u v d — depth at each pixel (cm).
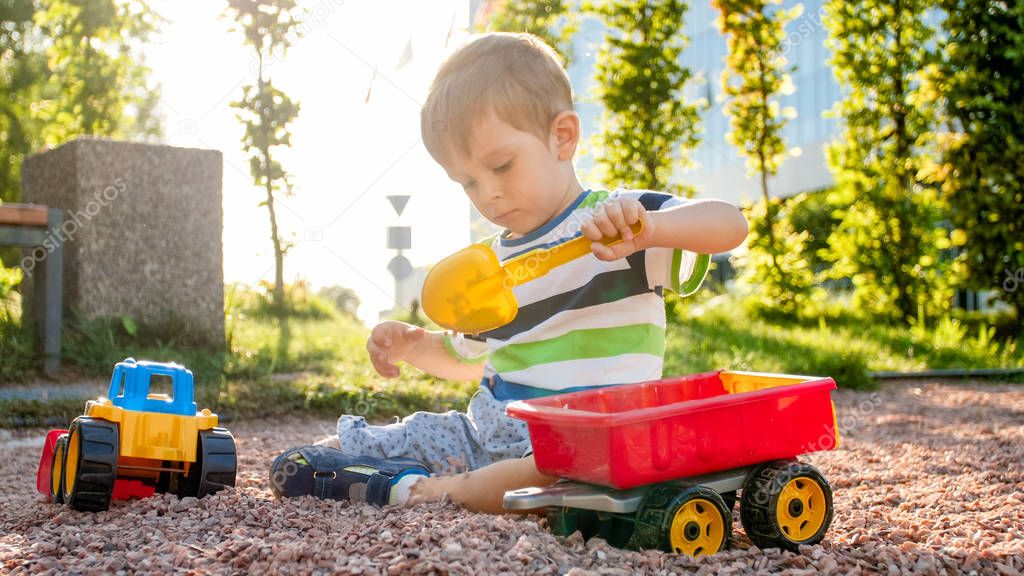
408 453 217
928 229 854
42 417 385
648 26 852
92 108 930
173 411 219
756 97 902
